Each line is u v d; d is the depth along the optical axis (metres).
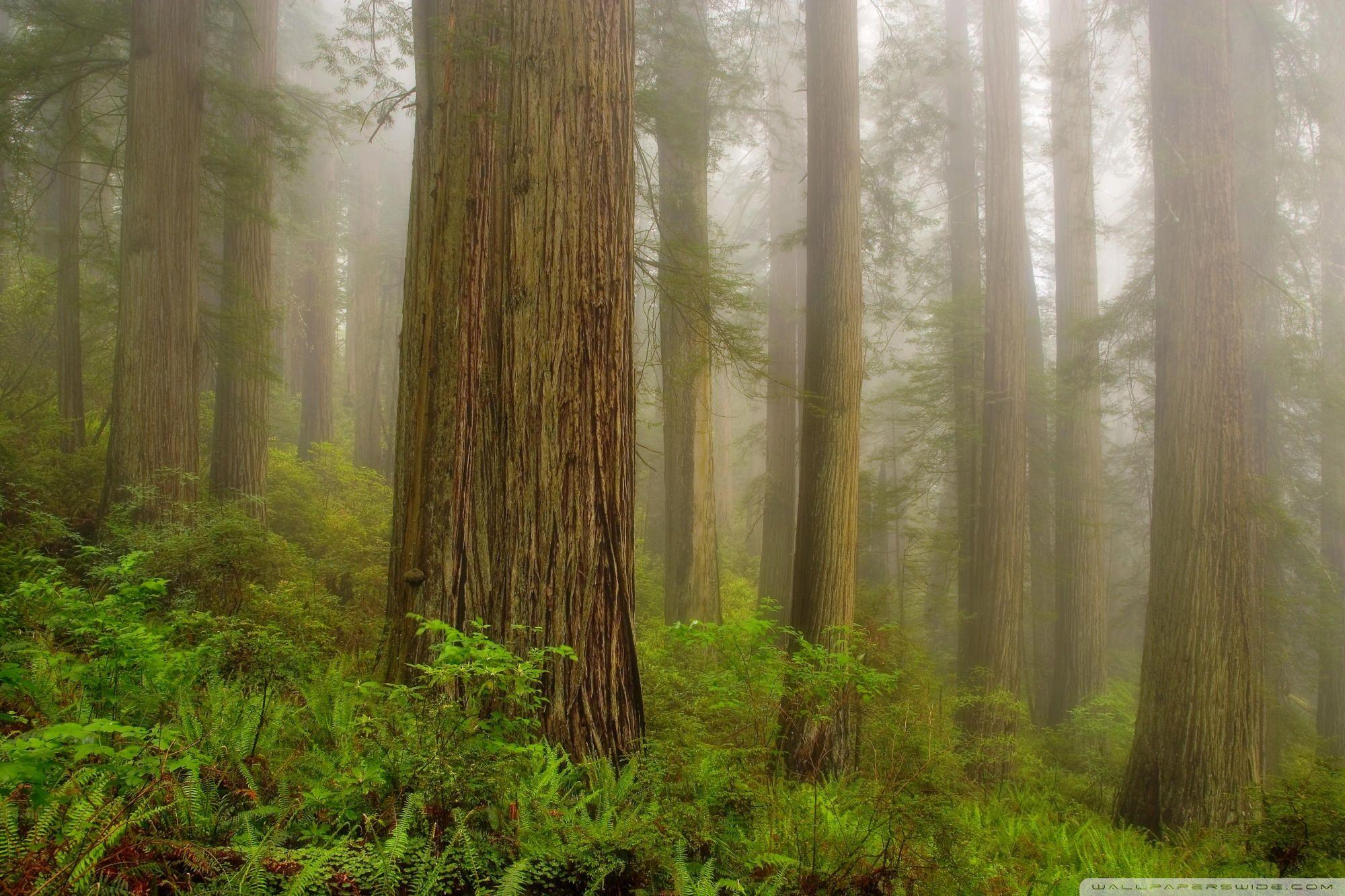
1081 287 15.34
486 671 3.41
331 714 3.94
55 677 3.56
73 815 2.32
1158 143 8.80
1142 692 8.45
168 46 9.65
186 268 9.60
